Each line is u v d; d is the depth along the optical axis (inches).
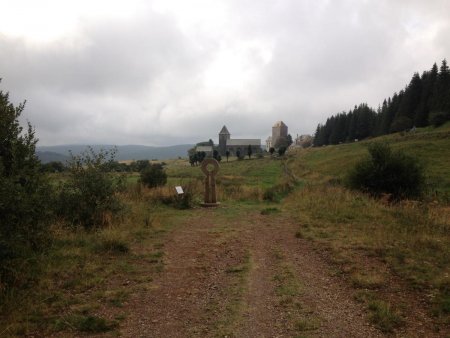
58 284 258.2
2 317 205.3
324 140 5477.4
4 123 313.6
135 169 1654.8
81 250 332.5
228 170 2696.9
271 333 194.5
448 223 443.2
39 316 210.5
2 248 244.8
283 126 6993.1
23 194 274.1
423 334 191.2
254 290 257.9
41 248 304.5
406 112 3661.4
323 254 341.7
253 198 812.6
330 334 192.1
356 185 742.5
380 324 201.3
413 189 705.0
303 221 495.5
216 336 192.5
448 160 1761.8
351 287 259.8
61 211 423.8
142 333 197.2
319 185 978.7
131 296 246.7
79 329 198.7
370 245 354.3
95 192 446.0
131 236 405.1
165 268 308.0
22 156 319.6
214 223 518.3
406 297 238.4
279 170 2385.6
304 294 248.5
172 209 650.2
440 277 265.3
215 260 333.1
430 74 3639.3
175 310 226.5
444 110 3144.7
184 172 2561.5
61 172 456.4
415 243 354.0
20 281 247.9
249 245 386.6
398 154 718.5
